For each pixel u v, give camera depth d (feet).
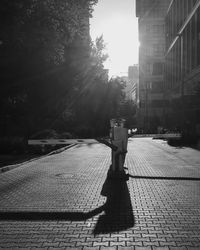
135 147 94.84
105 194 30.89
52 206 26.63
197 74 191.11
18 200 28.73
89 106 169.99
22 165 52.90
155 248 17.84
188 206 26.53
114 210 25.48
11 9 54.60
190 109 150.10
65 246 18.25
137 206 26.63
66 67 94.99
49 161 58.85
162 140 139.74
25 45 61.77
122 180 37.91
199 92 144.46
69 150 86.74
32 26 60.44
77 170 46.68
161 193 31.32
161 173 43.39
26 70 69.26
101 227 21.53
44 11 60.70
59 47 67.97
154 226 21.62
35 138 84.28
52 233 20.48
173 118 192.44
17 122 95.09
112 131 38.78
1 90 72.28
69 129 152.76
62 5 64.54
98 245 18.35
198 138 106.22
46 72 79.66
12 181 38.04
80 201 28.25
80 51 98.58
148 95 413.18
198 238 19.35
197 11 197.67
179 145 103.76
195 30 201.87
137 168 48.32
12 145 75.82
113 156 38.63
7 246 18.35
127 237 19.61
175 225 21.79
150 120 314.76
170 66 305.12
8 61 65.77
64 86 97.04
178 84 254.88
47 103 97.40
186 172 44.34
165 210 25.41
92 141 39.75
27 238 19.62
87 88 142.20
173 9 285.64
